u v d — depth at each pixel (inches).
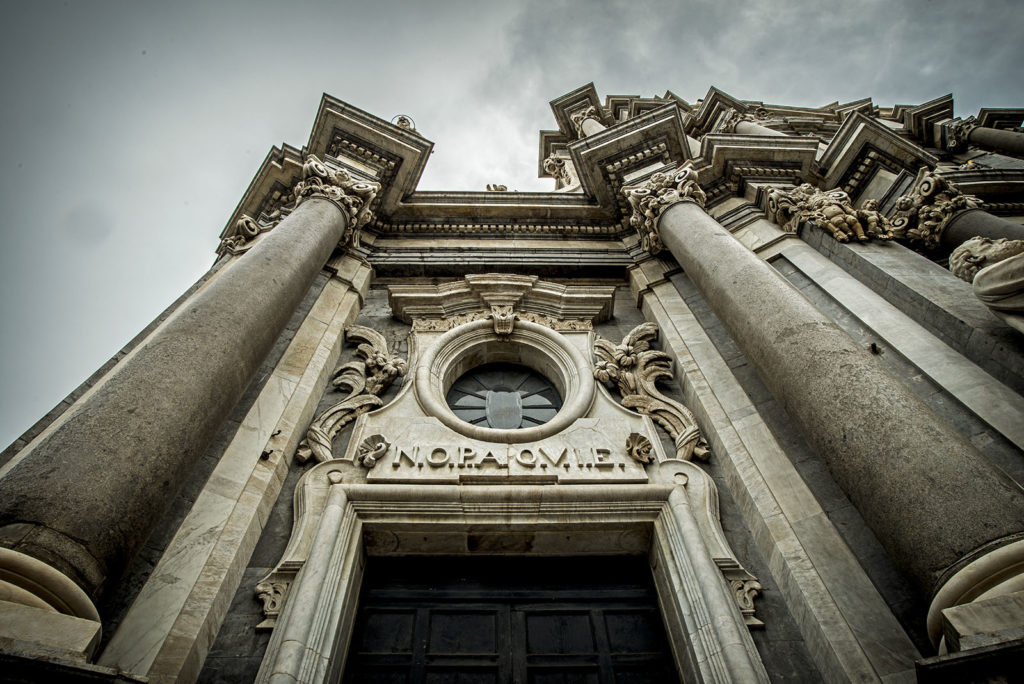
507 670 179.3
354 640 183.9
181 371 178.4
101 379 230.7
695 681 164.6
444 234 417.1
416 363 285.3
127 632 149.6
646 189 366.9
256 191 407.2
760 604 182.4
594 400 264.4
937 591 130.0
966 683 103.9
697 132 810.8
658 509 208.1
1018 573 120.8
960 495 137.3
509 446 233.1
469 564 210.4
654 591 203.8
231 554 179.2
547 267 372.8
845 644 158.6
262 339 222.5
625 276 378.6
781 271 310.2
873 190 436.8
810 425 183.0
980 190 450.9
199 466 198.8
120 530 135.8
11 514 124.6
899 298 251.4
